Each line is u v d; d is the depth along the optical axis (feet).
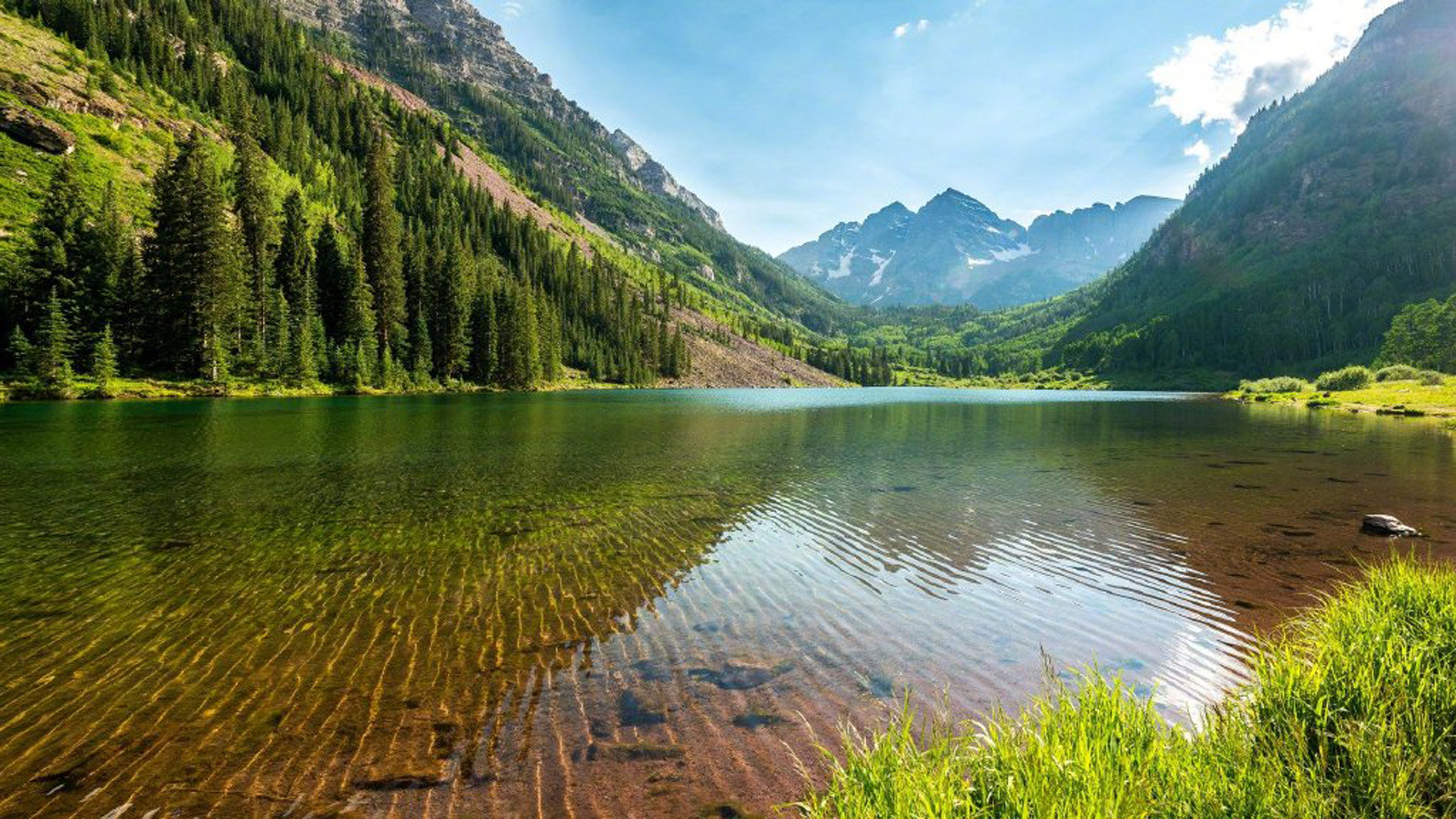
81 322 261.85
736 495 82.43
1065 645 36.99
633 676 32.86
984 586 47.93
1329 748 17.48
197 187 286.25
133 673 32.86
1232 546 57.98
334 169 603.67
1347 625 25.35
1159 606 43.21
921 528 65.98
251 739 26.78
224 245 293.23
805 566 53.06
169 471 96.84
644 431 168.04
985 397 472.85
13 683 31.68
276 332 320.70
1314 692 19.24
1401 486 86.28
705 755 25.64
